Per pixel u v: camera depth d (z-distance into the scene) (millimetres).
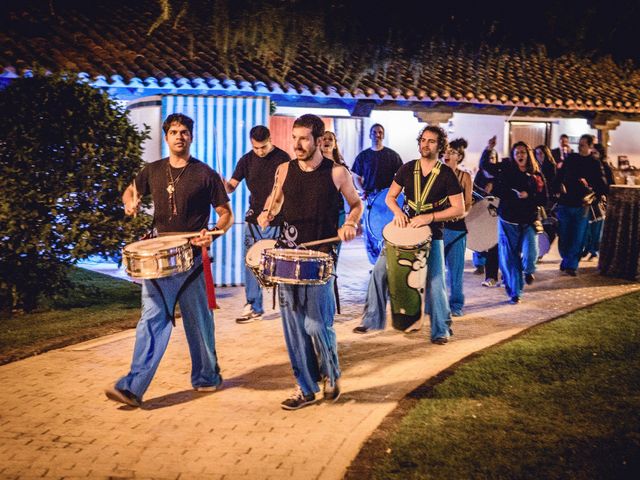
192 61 11789
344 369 6121
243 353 6656
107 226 8164
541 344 6750
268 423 4863
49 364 6211
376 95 13008
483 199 9766
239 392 5516
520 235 8922
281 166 5312
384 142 17016
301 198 5117
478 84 14680
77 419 4926
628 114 17109
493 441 4469
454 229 8008
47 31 12141
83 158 8094
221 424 4848
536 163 8984
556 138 18547
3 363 6223
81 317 7930
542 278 10938
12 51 10961
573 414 4934
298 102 13898
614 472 4039
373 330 7527
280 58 12500
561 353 6430
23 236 7742
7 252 7781
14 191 7664
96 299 8977
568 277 11039
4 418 4934
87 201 8133
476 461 4180
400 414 4973
